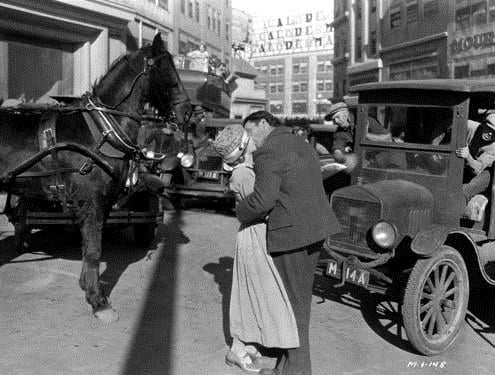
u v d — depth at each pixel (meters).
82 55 16.91
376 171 5.66
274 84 92.94
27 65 15.50
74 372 3.93
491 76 22.17
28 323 4.80
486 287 5.80
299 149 3.81
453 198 5.05
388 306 5.65
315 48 88.06
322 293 5.98
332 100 47.03
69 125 5.02
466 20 24.11
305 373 3.80
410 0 30.56
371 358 4.38
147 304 5.45
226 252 7.82
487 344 4.75
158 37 5.35
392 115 5.56
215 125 11.60
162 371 4.00
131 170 5.45
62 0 14.99
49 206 6.94
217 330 4.83
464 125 5.00
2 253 7.15
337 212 5.02
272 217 3.76
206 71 15.59
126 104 5.25
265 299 3.79
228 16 41.09
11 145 4.98
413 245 4.37
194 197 11.30
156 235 8.80
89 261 5.01
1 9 13.62
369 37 38.28
